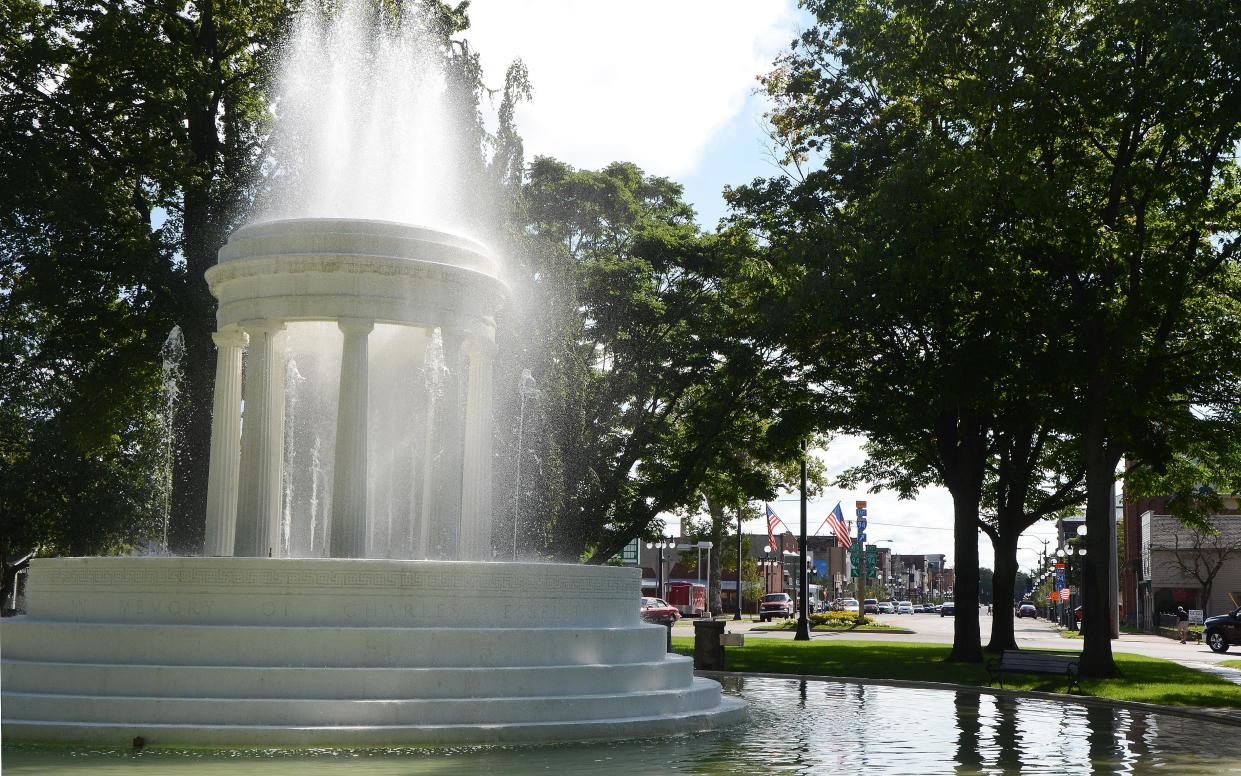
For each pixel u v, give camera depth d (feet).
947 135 101.50
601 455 140.67
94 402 128.77
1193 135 84.99
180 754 46.65
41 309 136.46
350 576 55.52
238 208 124.16
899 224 97.35
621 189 152.15
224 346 74.59
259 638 53.01
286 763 44.60
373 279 69.36
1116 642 198.59
